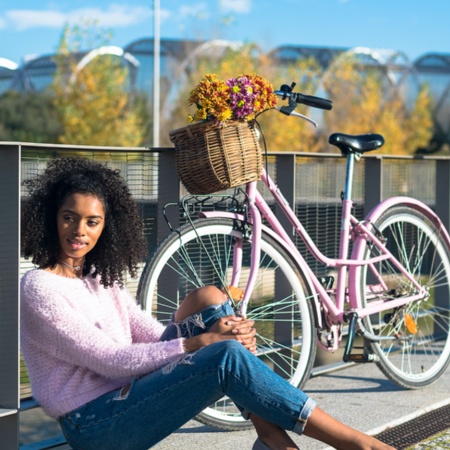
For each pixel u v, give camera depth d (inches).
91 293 109.4
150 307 134.2
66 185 105.7
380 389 170.2
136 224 111.9
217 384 100.6
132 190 140.6
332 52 1193.4
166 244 135.9
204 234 139.1
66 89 989.2
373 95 1196.5
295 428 100.9
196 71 1069.1
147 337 114.9
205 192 131.1
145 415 101.6
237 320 106.3
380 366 164.9
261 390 100.3
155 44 794.2
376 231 166.7
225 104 126.0
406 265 178.7
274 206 160.6
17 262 115.0
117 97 989.8
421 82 1315.2
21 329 106.1
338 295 158.6
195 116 128.3
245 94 127.3
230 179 128.3
